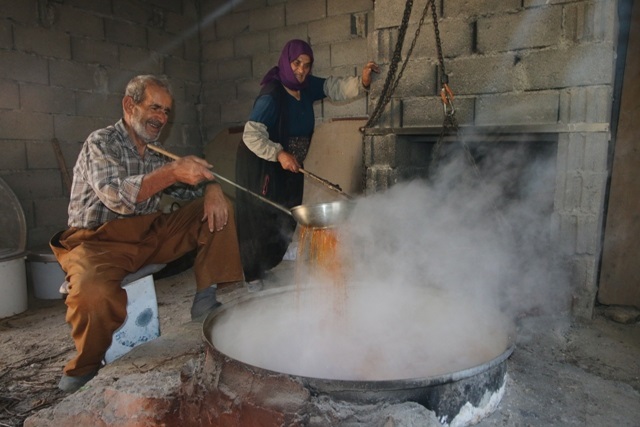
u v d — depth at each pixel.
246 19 4.55
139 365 1.70
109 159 1.94
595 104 2.28
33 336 2.75
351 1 3.99
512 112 2.50
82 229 2.04
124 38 4.27
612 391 1.54
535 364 1.76
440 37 2.64
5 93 3.53
